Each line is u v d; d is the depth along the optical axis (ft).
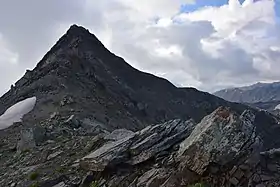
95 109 298.56
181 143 83.61
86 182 86.89
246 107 568.00
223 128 76.43
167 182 74.69
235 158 73.20
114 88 416.87
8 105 321.93
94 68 433.48
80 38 486.79
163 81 544.62
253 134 77.10
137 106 414.62
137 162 85.10
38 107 272.92
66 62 404.77
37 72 385.91
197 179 73.61
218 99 573.33
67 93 312.29
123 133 115.85
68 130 160.45
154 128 94.07
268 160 78.28
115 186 80.94
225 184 71.46
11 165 118.83
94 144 111.96
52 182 91.71
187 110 499.10
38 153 121.90
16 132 197.67
